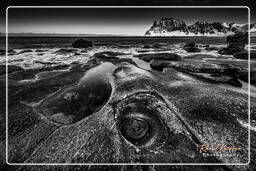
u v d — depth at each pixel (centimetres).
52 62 1142
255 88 650
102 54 1354
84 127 409
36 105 509
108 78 677
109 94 549
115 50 1850
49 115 460
